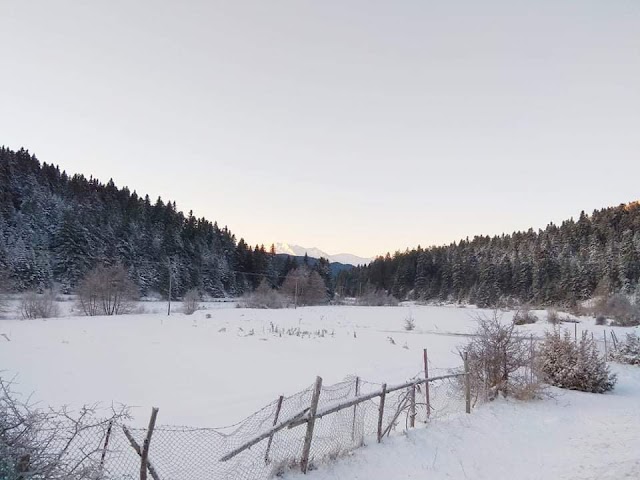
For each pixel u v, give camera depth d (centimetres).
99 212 8844
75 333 2677
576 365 1397
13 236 6819
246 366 1778
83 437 771
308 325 3872
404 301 11856
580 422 970
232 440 805
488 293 9506
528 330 3381
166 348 2209
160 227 9875
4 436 388
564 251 9669
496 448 783
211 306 6638
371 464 681
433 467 683
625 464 647
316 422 891
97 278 4838
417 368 1825
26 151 9969
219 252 10750
